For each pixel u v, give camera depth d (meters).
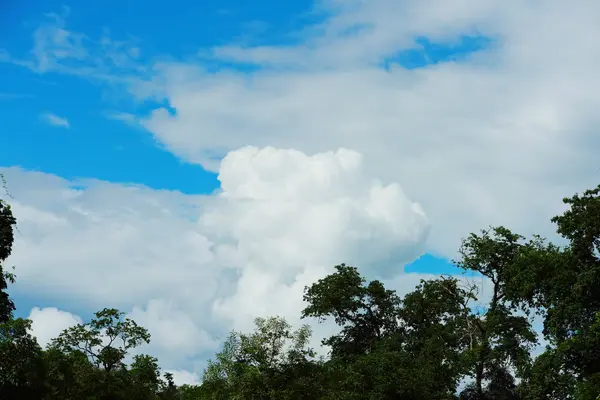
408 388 54.16
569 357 50.00
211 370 60.28
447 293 69.19
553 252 57.75
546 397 51.09
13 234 50.91
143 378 53.00
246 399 55.62
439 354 63.38
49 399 46.56
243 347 59.84
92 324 51.66
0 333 43.94
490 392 63.38
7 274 49.19
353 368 58.16
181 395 60.84
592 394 45.50
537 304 57.78
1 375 42.66
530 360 59.00
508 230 62.94
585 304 51.16
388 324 74.44
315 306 74.88
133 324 52.38
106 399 49.69
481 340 63.12
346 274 76.38
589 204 51.75
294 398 55.25
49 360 48.31
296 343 58.59
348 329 75.69
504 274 60.69
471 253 64.69
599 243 52.34
